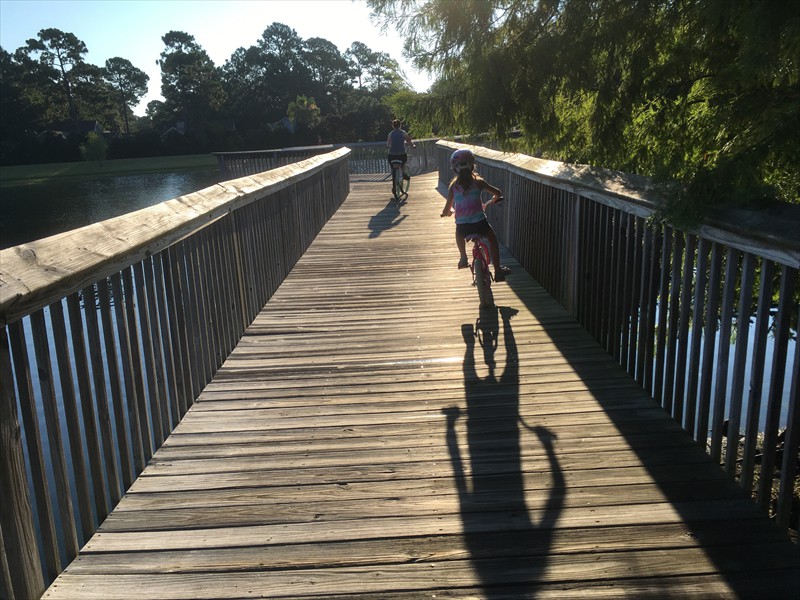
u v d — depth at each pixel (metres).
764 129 3.24
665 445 3.38
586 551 2.52
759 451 5.02
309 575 2.43
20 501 2.21
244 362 4.87
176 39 113.31
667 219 3.08
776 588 2.29
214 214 4.46
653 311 3.99
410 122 6.62
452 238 9.91
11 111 87.06
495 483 3.04
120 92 125.31
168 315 3.80
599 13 4.96
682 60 4.80
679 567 2.41
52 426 2.45
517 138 7.14
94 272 2.71
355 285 7.20
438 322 5.73
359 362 4.79
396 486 3.04
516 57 5.50
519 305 6.16
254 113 103.81
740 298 2.89
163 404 3.63
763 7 3.00
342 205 14.61
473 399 4.04
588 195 4.84
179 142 77.81
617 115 5.63
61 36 108.00
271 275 6.86
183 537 2.69
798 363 2.51
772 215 2.60
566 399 3.99
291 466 3.27
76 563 2.52
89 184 48.38
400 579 2.39
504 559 2.48
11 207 32.53
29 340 7.21
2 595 2.05
